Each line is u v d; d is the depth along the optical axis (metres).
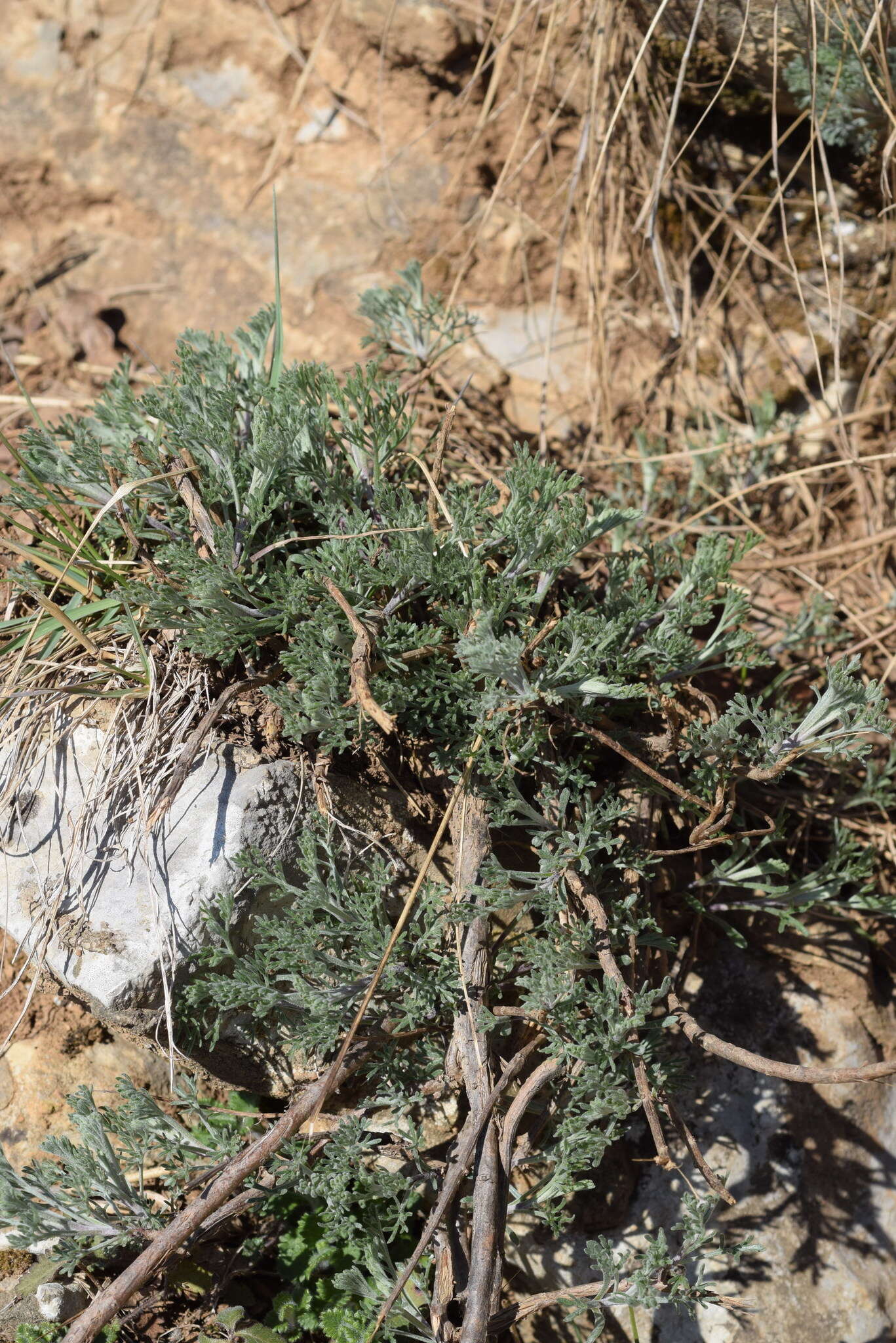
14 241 1.57
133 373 1.54
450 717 1.33
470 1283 1.27
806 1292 1.36
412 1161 1.34
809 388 1.53
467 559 1.33
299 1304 1.33
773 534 1.50
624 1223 1.37
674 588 1.44
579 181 1.54
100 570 1.36
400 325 1.46
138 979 1.31
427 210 1.55
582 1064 1.31
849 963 1.41
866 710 1.31
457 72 1.55
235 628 1.32
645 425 1.53
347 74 1.56
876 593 1.49
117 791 1.33
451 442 1.45
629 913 1.32
